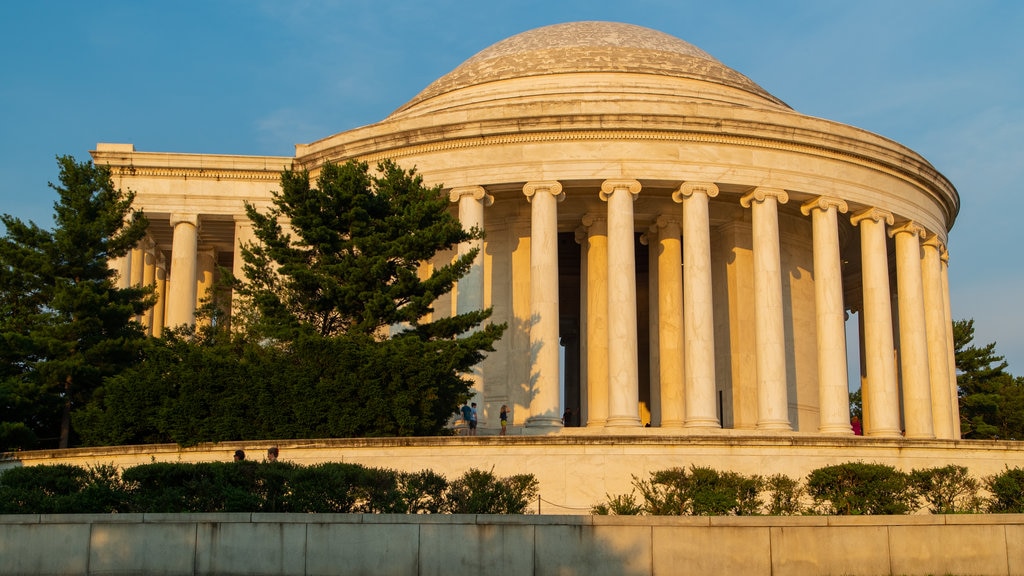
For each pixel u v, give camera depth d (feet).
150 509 83.82
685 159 153.07
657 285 167.84
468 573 77.77
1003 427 250.78
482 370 153.48
